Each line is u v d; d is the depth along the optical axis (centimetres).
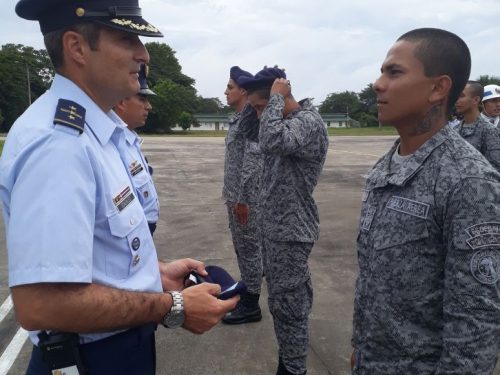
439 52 129
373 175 151
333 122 8344
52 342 116
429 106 133
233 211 336
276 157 236
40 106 119
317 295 387
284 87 226
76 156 107
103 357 125
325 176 1170
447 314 120
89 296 105
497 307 116
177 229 623
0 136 3759
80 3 118
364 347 145
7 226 111
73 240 102
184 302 125
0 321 340
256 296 338
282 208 231
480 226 116
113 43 122
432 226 125
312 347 301
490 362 117
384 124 142
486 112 570
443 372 120
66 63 124
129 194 127
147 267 131
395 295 133
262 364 281
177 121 5944
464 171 121
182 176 1212
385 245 134
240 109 352
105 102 133
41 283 100
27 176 103
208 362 283
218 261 482
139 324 118
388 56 139
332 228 615
